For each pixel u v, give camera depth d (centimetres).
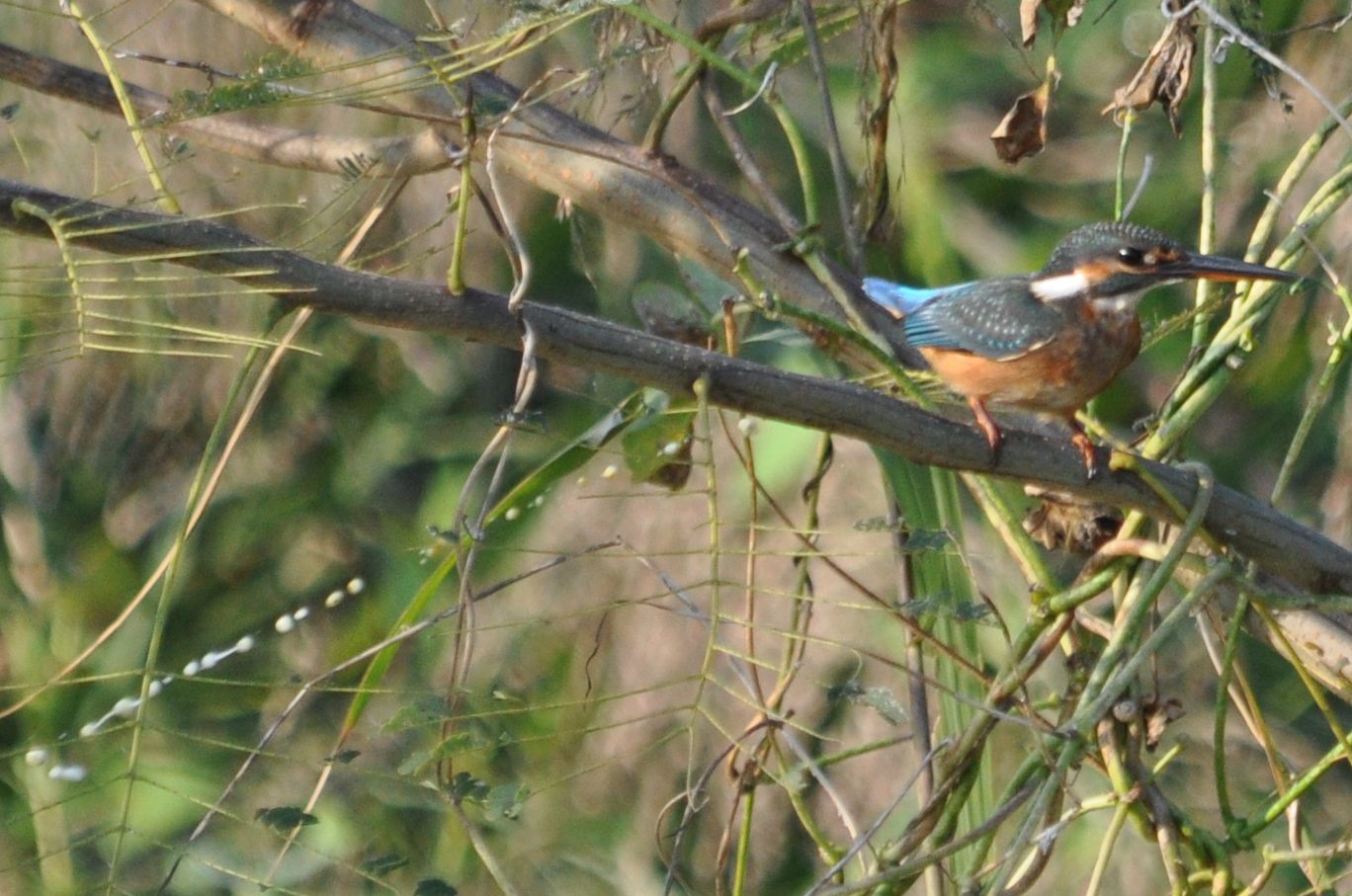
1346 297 705
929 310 801
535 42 650
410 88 614
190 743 1228
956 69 1430
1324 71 1168
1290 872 1207
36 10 637
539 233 1284
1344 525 1125
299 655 1324
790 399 616
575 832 1184
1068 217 1412
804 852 1174
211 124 836
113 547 1314
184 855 527
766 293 680
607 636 1203
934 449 645
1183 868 682
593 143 835
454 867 1184
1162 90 753
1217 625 772
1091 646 744
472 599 591
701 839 1177
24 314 525
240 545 1353
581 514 1234
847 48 1375
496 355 1412
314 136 822
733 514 1193
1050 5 762
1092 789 1216
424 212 1241
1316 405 715
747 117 1331
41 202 526
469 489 581
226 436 1304
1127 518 723
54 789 1106
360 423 1412
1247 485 1276
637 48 743
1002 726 1106
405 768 557
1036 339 763
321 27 822
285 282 550
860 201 857
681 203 817
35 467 1292
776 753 691
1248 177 1241
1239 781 1254
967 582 754
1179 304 1346
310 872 1151
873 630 1155
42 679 1259
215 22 1115
